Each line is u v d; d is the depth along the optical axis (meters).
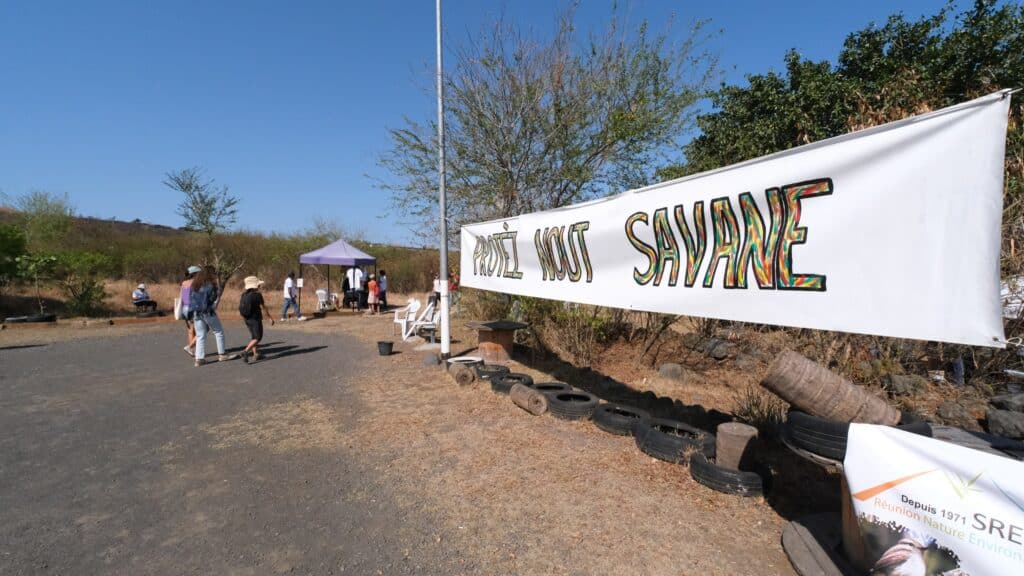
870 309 2.68
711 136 15.36
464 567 2.98
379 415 5.89
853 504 2.64
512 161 11.78
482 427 5.37
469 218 12.35
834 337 7.15
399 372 8.22
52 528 3.46
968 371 7.07
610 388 7.00
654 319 9.33
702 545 3.16
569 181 11.57
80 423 5.72
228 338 12.34
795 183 3.10
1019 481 2.04
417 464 4.48
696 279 3.93
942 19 12.84
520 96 11.21
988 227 2.21
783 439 3.30
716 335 9.40
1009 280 5.77
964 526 2.19
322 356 9.84
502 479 4.12
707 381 7.53
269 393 6.98
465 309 12.88
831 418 3.32
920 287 2.46
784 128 13.73
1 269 15.89
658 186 4.29
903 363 7.35
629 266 4.73
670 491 3.85
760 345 8.59
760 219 3.35
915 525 2.37
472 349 10.30
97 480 4.23
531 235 6.48
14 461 4.64
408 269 28.56
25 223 25.53
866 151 2.69
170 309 18.34
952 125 2.34
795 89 14.25
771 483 3.82
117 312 17.67
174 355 9.98
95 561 3.07
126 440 5.17
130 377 8.02
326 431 5.38
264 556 3.11
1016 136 6.07
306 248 28.00
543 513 3.58
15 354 10.10
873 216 2.67
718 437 4.04
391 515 3.61
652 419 5.03
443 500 3.81
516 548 3.16
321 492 3.98
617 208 4.85
